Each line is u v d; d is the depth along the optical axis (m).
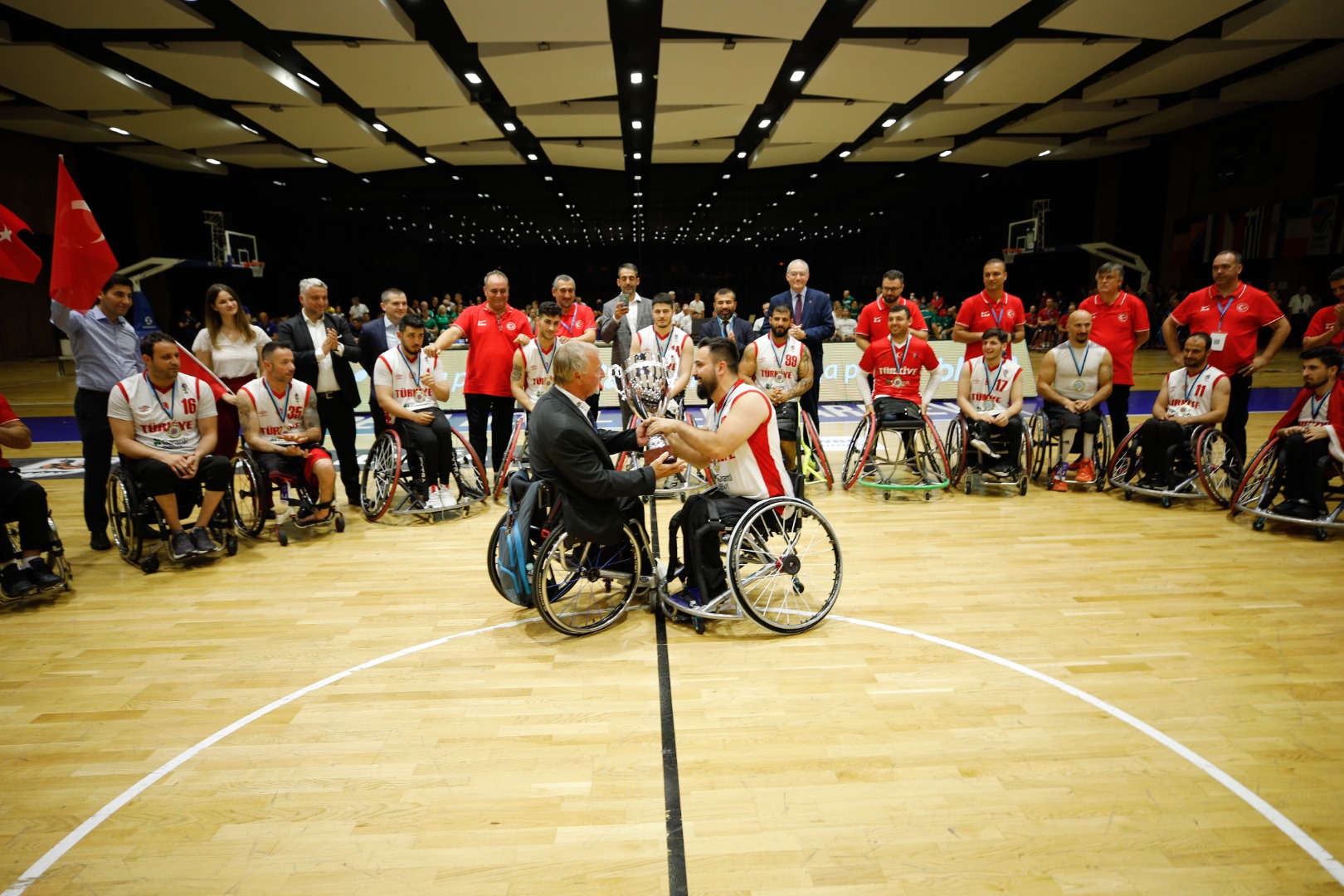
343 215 22.81
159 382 3.93
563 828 1.95
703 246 25.12
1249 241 15.13
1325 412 4.24
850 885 1.73
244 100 11.17
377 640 3.14
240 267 19.03
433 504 5.01
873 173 18.41
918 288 22.83
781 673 2.80
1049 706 2.52
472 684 2.75
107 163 16.20
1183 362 5.16
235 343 4.75
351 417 5.18
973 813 1.98
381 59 9.41
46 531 3.56
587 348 2.96
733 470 3.19
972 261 22.12
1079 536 4.41
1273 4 8.77
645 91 11.43
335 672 2.85
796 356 5.15
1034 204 18.98
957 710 2.51
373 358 5.46
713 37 9.00
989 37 9.38
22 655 3.01
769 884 1.74
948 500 5.33
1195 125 15.76
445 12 8.56
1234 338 4.91
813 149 15.27
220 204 19.41
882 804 2.03
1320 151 13.60
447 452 5.16
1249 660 2.83
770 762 2.23
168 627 3.28
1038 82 10.84
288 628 3.26
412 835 1.93
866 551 4.19
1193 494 4.88
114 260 4.09
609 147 14.91
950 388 10.29
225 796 2.10
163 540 4.16
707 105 11.95
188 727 2.46
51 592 3.70
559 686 2.72
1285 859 1.80
